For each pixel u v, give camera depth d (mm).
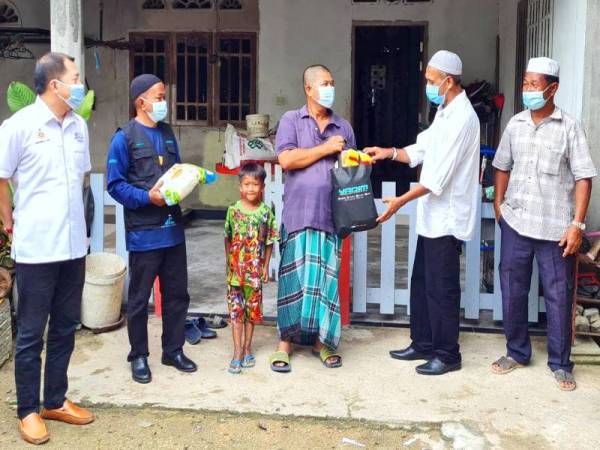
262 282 3949
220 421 3424
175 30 9047
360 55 9969
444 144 3650
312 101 3861
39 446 3193
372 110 10109
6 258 4531
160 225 3707
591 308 4434
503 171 4012
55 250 3143
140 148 3664
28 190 3105
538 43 6164
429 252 3832
